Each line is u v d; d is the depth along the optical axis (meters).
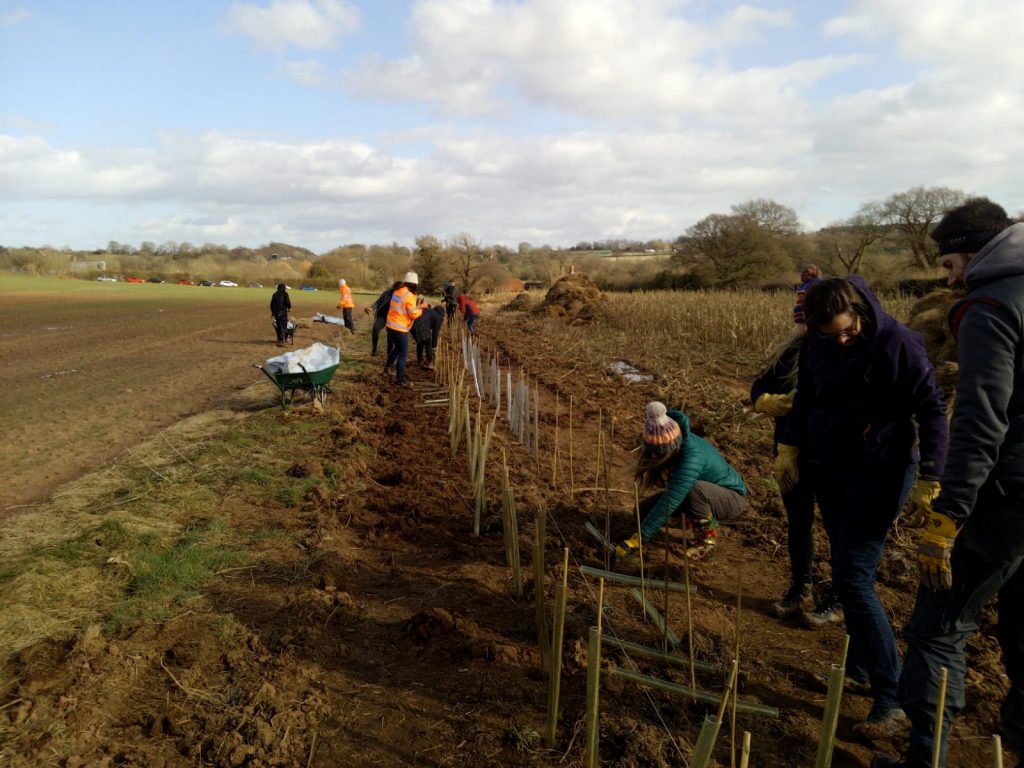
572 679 3.43
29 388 11.84
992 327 2.29
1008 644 2.54
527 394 7.48
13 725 3.02
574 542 5.05
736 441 7.77
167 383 12.34
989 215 2.50
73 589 4.15
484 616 4.04
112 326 24.19
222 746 2.95
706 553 4.83
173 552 4.68
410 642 3.77
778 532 5.26
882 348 2.91
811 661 3.64
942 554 2.39
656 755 2.90
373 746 3.00
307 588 4.30
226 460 6.88
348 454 7.05
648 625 3.97
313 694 3.31
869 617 3.05
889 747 2.98
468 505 5.82
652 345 16.70
